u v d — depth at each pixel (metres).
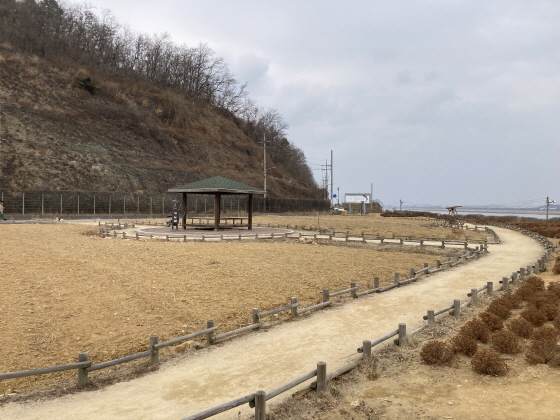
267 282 16.30
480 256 23.66
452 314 11.28
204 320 11.53
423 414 6.10
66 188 58.66
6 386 7.65
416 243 30.06
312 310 12.34
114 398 6.98
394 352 8.71
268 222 52.66
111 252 22.44
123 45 102.50
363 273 18.64
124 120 78.62
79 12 99.06
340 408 6.42
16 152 58.62
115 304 12.69
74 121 71.19
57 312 11.73
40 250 22.27
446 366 7.90
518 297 12.46
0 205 45.06
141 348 9.48
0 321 10.77
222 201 75.81
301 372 7.90
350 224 50.00
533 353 8.06
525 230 41.25
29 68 74.62
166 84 102.25
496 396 6.57
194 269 18.36
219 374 7.89
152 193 68.00
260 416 5.92
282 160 113.88
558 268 17.47
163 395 7.05
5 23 82.81
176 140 85.31
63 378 8.01
